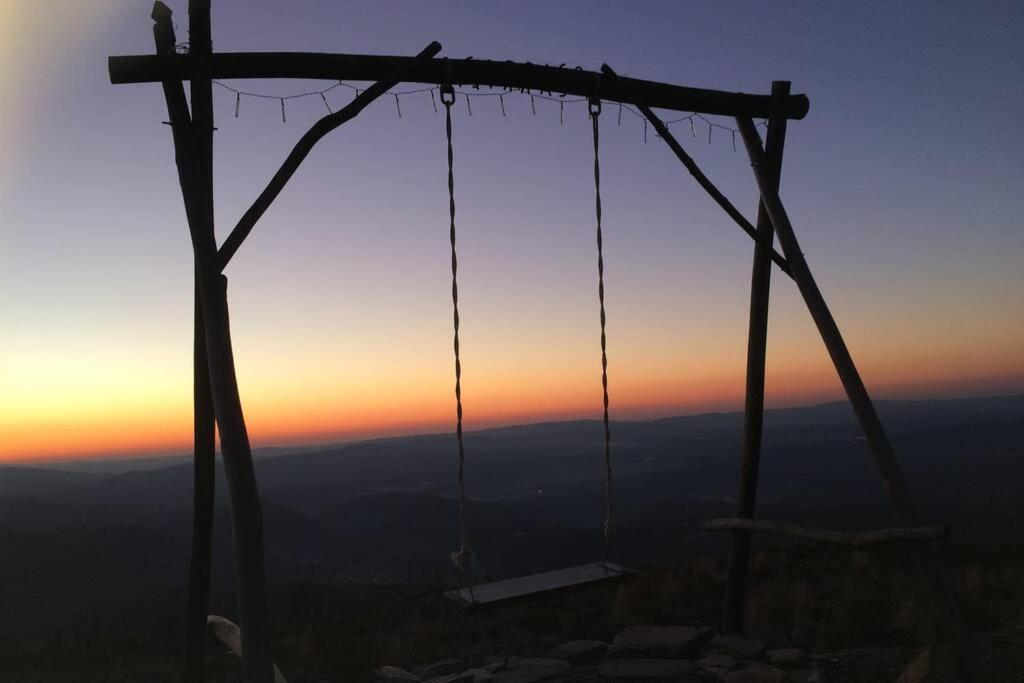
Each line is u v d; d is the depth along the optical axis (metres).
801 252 5.99
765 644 6.40
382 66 5.07
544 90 5.54
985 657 5.85
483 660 6.93
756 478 6.62
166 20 4.59
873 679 5.60
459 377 5.03
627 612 8.30
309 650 8.20
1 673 8.64
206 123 4.57
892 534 4.93
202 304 4.45
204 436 5.03
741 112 6.32
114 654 9.34
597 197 5.72
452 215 5.20
